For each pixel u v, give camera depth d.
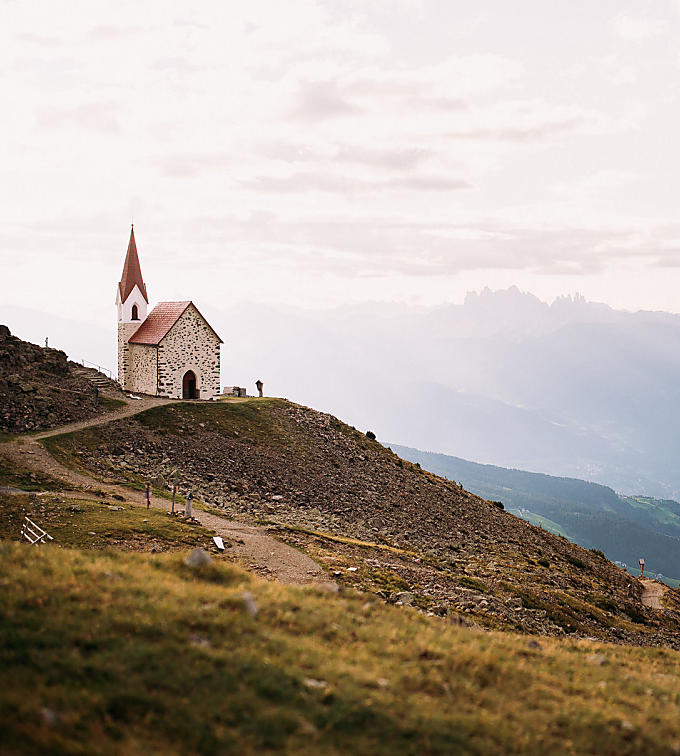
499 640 27.77
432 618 31.05
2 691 15.68
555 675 23.67
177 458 68.38
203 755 15.23
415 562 52.22
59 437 65.31
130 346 94.06
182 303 91.56
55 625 19.06
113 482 58.25
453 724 17.86
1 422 66.94
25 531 40.88
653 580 94.19
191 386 91.06
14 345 84.88
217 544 43.81
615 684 23.88
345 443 86.06
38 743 14.15
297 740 16.09
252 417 83.38
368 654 21.75
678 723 20.47
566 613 51.25
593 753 17.95
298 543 48.88
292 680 18.53
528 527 86.38
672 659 32.94
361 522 64.06
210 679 17.94
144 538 42.31
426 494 79.69
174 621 20.86
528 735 18.05
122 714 16.06
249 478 68.06
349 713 17.42
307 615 24.45
